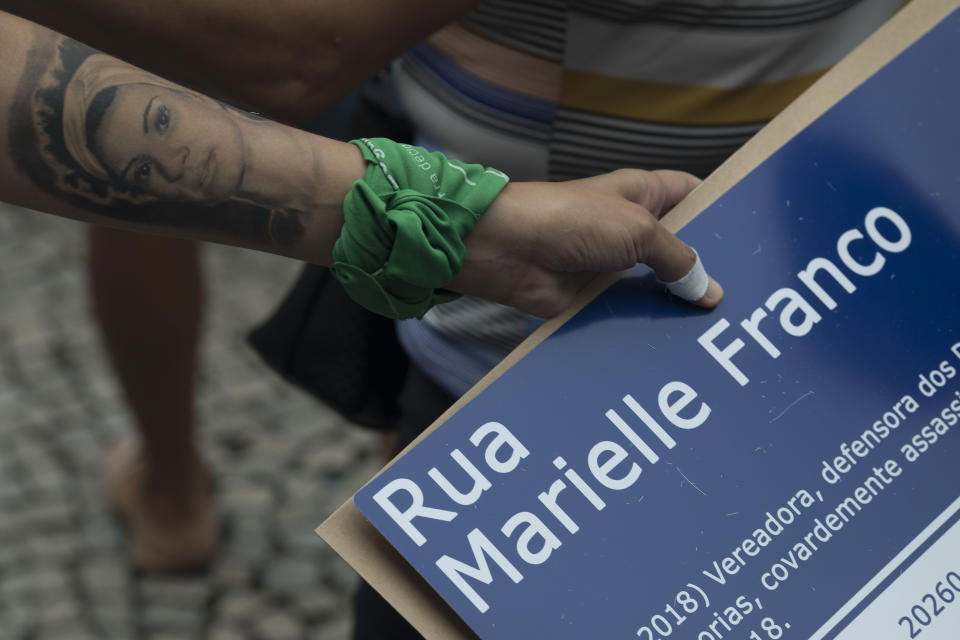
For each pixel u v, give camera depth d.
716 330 0.87
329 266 0.86
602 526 0.85
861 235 0.88
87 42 0.84
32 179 0.75
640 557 0.84
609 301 0.88
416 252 0.79
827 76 0.91
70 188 0.76
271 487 2.31
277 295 2.65
